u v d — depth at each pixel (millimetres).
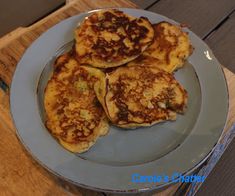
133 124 217
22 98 225
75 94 223
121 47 241
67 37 262
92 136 209
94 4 306
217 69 246
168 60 245
